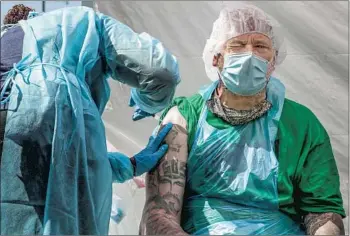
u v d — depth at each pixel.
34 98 1.67
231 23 1.97
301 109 2.09
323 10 2.22
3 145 1.63
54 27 1.82
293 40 2.25
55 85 1.70
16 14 1.99
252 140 1.97
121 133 2.30
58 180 1.62
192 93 2.26
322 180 1.96
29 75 1.71
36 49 1.76
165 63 1.84
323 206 1.94
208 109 2.03
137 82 1.89
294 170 1.96
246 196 1.91
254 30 1.96
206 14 2.23
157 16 2.23
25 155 1.63
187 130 2.01
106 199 1.78
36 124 1.64
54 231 1.59
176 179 1.93
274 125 2.00
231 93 1.99
